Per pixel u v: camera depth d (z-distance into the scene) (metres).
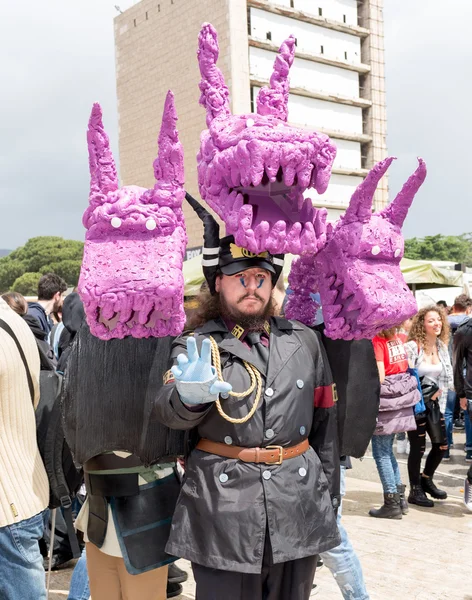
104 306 1.92
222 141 2.01
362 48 57.53
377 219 2.19
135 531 2.20
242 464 1.97
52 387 2.53
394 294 2.14
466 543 4.47
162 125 1.98
